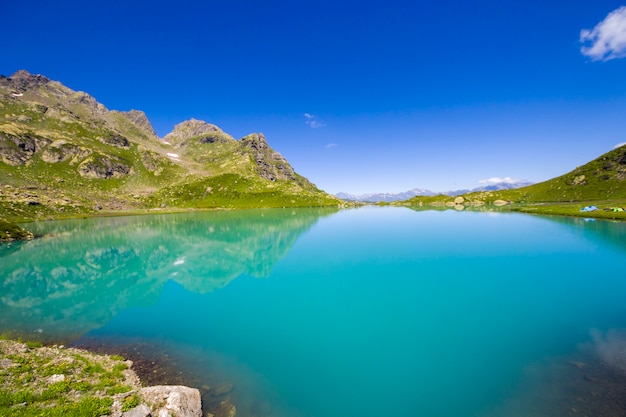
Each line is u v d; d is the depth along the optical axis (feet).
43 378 52.49
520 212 400.26
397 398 57.93
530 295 109.40
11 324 92.94
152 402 47.50
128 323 95.45
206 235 279.08
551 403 53.57
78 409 43.57
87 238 261.85
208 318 99.14
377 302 108.68
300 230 301.43
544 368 64.49
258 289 128.16
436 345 77.25
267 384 62.34
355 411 54.54
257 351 76.54
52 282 142.10
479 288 118.52
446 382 62.23
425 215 411.95
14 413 41.50
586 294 108.17
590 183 611.47
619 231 223.10
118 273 156.87
